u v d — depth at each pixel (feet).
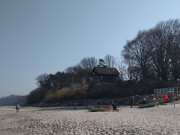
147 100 132.16
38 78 412.16
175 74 224.12
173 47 231.09
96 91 236.84
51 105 275.39
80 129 60.85
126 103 179.32
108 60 356.79
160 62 231.71
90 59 391.65
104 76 293.23
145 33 248.93
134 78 230.68
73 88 277.64
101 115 92.68
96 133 54.44
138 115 89.35
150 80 217.56
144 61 239.30
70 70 402.93
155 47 239.71
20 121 93.40
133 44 250.16
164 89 166.40
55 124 71.87
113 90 225.76
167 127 56.49
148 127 57.31
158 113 93.66
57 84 383.24
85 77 354.13
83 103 233.76
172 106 123.24
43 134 59.57
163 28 245.24
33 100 371.76
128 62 248.32
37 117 97.04
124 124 63.72
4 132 68.28
